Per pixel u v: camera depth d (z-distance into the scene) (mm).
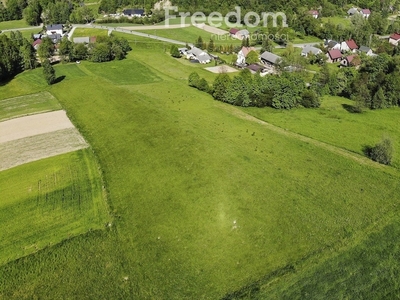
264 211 49344
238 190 52906
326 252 43031
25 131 73250
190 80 98500
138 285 39938
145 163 60188
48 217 50094
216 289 39219
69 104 85125
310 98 85875
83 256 43781
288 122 76312
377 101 86250
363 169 58656
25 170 60469
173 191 53438
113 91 90438
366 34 161125
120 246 45062
